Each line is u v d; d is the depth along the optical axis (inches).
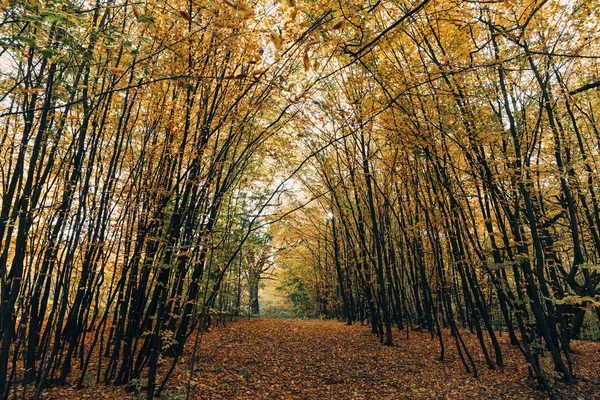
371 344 464.4
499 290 284.8
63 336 255.9
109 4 196.2
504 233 263.0
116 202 257.8
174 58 213.6
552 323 297.9
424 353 409.1
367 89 324.8
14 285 202.8
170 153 244.8
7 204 206.7
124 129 257.4
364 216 596.7
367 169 437.1
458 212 298.0
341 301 945.5
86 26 167.0
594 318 547.2
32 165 207.0
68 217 243.6
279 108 291.6
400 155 368.2
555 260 352.5
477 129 255.6
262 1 159.6
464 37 257.3
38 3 137.0
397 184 462.0
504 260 281.0
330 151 554.3
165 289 218.7
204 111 243.0
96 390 244.8
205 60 213.2
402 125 270.4
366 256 591.2
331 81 397.7
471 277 334.6
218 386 279.0
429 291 402.6
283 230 744.3
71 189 239.1
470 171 271.4
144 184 252.1
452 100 274.1
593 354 386.3
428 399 263.3
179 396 242.7
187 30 195.8
